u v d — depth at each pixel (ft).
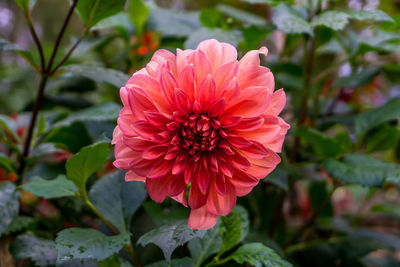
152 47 2.33
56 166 1.93
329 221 2.41
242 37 1.73
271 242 1.77
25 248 1.61
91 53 2.83
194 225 1.33
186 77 1.31
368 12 1.65
